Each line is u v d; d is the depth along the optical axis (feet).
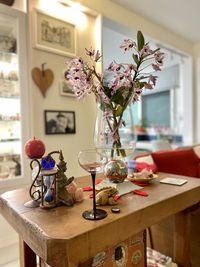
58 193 3.38
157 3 9.71
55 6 8.04
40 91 7.72
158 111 18.84
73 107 8.63
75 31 8.57
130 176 4.71
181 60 15.01
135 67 3.99
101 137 4.43
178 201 3.90
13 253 6.50
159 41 11.94
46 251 2.49
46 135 7.91
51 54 7.97
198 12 10.53
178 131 16.47
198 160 9.41
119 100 4.21
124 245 3.84
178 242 5.07
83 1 8.52
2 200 3.77
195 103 14.78
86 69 4.00
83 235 2.55
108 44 9.36
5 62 7.45
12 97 7.34
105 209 3.24
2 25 7.19
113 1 9.49
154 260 4.88
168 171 8.37
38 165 3.50
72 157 8.62
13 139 7.60
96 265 3.38
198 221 6.15
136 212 3.16
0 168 7.30
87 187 4.29
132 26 10.36
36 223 2.81
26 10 7.27
